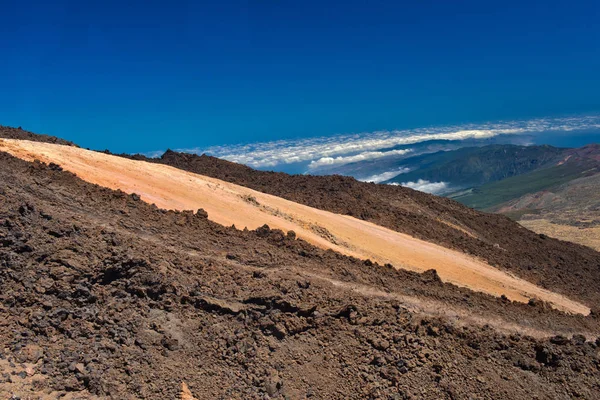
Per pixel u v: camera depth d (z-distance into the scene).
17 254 16.50
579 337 20.98
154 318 16.70
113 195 24.31
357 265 25.55
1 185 20.30
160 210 24.92
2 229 16.94
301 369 16.69
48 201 21.05
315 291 19.95
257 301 18.41
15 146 27.69
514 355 19.03
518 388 17.77
